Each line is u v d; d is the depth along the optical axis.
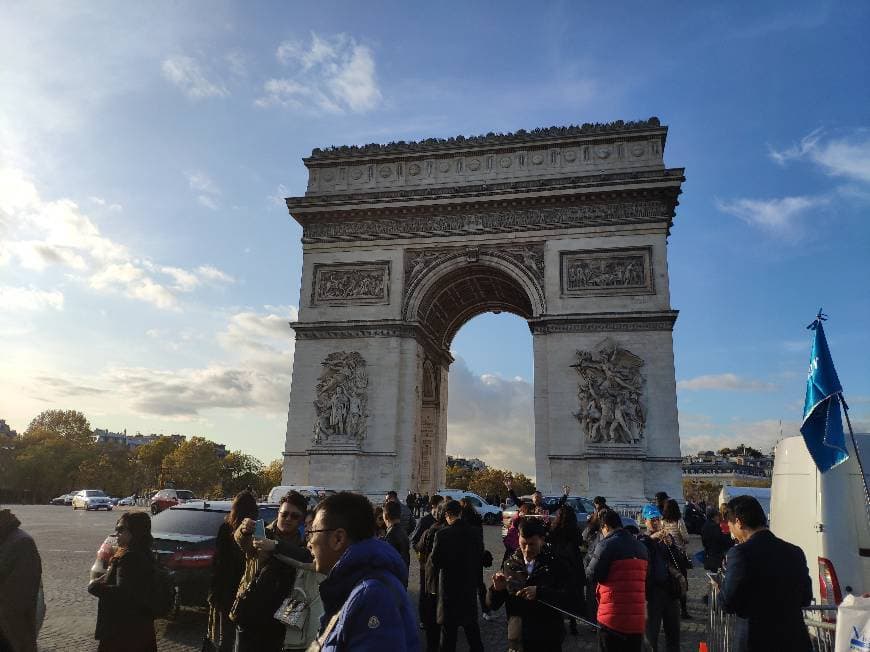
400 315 75.88
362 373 74.00
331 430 72.88
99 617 12.89
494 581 14.79
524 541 14.59
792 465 20.50
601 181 72.31
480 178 77.31
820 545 18.58
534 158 76.50
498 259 74.81
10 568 6.29
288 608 11.59
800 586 12.18
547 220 74.38
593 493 64.75
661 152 73.50
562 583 14.23
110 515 87.44
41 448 144.62
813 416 17.70
